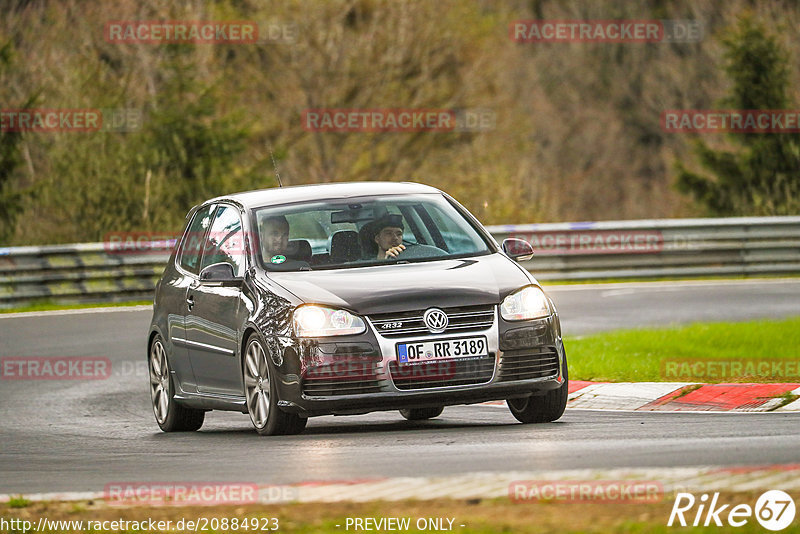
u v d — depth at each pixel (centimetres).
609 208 17712
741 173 12800
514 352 2952
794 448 2384
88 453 3072
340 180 13712
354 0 13812
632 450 2466
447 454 2544
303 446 2822
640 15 17800
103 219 9856
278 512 2019
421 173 13775
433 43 13862
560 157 17788
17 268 7638
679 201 13938
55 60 11725
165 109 11131
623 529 1788
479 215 12306
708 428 2847
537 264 8481
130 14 12275
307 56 13538
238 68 13825
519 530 1814
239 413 4162
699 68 17550
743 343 4606
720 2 17388
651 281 8581
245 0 14025
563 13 18225
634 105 17950
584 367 4156
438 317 2920
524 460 2402
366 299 2938
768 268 8788
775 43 12619
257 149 13700
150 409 4178
